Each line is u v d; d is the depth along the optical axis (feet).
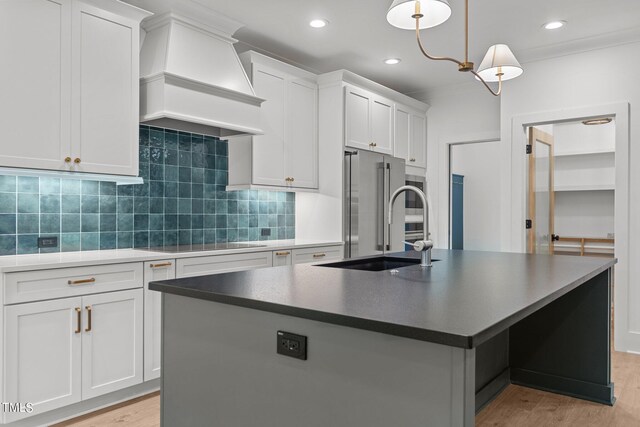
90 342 8.32
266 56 12.59
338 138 14.08
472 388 3.48
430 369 3.55
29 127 8.07
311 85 14.28
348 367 4.03
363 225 14.08
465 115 17.28
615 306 12.65
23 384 7.47
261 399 4.67
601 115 12.92
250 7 10.75
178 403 5.44
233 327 4.90
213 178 12.93
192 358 5.30
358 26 11.87
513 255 9.65
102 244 10.48
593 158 20.63
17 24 7.93
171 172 11.89
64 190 9.86
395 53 13.84
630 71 12.53
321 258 13.30
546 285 5.45
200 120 10.36
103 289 8.51
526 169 14.61
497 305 4.24
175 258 9.67
